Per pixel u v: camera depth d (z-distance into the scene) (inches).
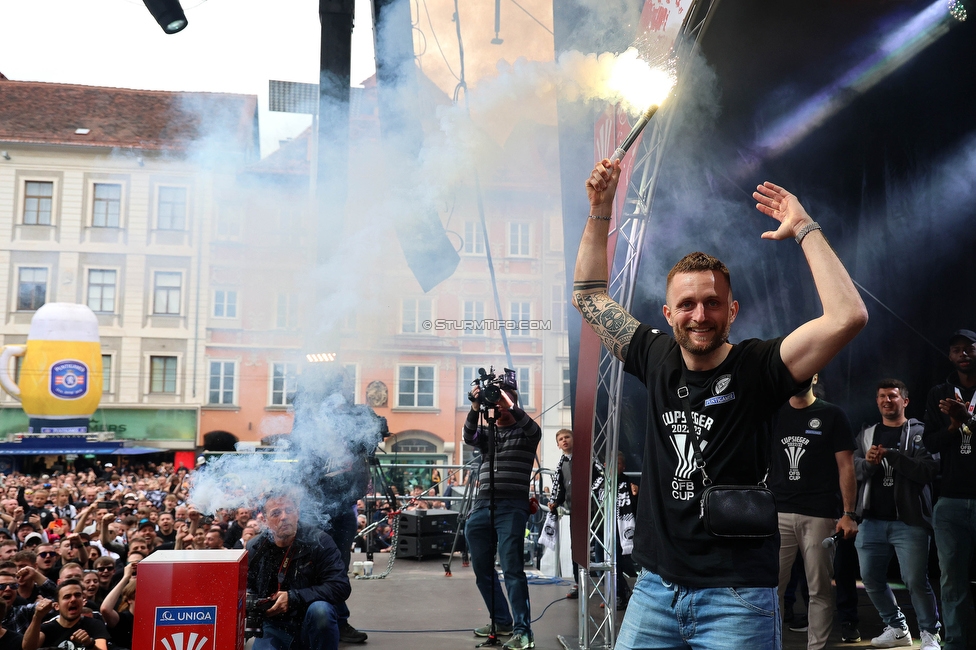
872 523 189.9
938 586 265.9
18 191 1172.5
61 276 1167.6
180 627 98.5
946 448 174.2
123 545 278.8
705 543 80.9
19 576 195.8
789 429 185.8
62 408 998.4
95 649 183.5
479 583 205.6
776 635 80.2
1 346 1152.8
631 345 93.7
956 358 180.7
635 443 366.6
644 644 85.9
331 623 155.7
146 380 1160.8
